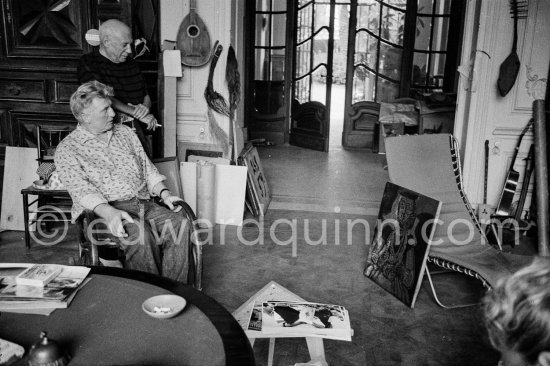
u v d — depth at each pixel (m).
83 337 1.42
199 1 4.37
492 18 4.10
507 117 4.26
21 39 4.20
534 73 4.15
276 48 7.69
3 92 4.30
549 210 3.90
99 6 3.88
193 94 4.58
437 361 2.39
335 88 16.67
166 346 1.38
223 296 3.02
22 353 1.31
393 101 7.04
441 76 7.42
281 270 3.42
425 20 7.24
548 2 4.01
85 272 1.83
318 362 1.78
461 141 4.57
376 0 7.28
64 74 4.22
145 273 1.88
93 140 2.74
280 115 7.96
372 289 3.17
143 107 3.55
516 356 0.97
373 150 7.50
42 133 4.32
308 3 7.42
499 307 0.97
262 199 4.74
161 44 4.53
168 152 4.41
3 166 4.43
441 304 2.90
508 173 4.25
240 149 4.94
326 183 5.73
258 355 2.41
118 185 2.77
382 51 7.45
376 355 2.44
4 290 1.66
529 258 2.90
